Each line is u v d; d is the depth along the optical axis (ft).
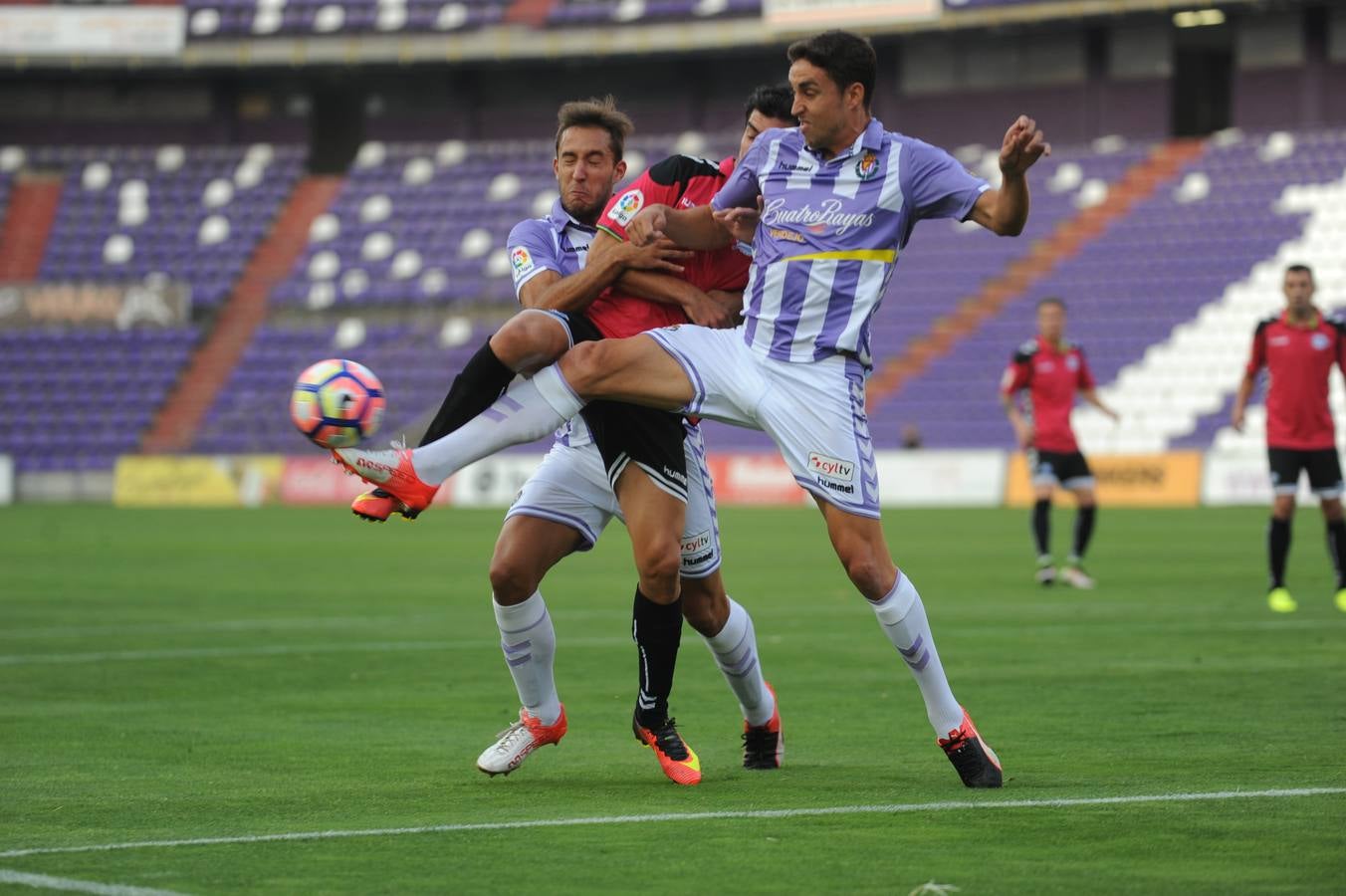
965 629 123.44
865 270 63.57
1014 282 386.52
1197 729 76.95
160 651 113.50
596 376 63.10
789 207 64.08
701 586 67.00
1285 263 364.79
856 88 62.75
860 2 403.95
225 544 236.84
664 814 57.98
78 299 422.41
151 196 449.06
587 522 68.69
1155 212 385.09
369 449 64.03
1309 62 391.04
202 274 432.66
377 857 50.75
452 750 73.97
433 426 63.82
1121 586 160.25
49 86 477.77
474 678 100.01
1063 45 412.98
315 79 471.62
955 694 89.97
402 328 412.98
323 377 60.75
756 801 60.49
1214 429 347.56
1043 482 164.66
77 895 45.57
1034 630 122.52
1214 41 406.62
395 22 444.55
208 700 90.79
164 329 420.36
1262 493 315.37
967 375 373.81
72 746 75.05
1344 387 332.60
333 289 424.46
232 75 464.24
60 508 359.25
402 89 470.80
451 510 344.08
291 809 59.21
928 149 63.31
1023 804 59.00
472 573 184.03
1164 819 55.93
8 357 418.72
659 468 64.69
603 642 118.62
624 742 76.64
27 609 143.95
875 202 63.10
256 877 47.96
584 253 71.92
